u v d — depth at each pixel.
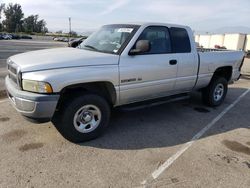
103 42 4.69
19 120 4.82
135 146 4.06
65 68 3.68
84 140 4.10
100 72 3.92
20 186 2.96
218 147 4.16
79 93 3.95
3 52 21.25
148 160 3.65
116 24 5.03
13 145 3.89
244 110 6.26
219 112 6.01
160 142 4.25
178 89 5.33
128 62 4.26
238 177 3.33
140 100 4.82
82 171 3.30
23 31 117.06
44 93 3.50
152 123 5.09
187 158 3.75
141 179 3.19
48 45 38.75
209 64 5.74
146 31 4.55
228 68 6.45
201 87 5.92
